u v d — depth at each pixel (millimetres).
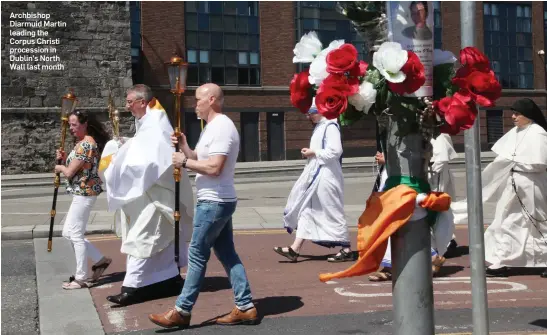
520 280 7059
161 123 6121
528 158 6957
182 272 7746
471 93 3051
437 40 42156
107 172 6043
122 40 32625
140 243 6059
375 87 3080
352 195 17625
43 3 31062
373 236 3059
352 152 39594
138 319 5590
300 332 5086
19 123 30656
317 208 8234
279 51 38906
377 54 2939
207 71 37406
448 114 2986
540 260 7051
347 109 3230
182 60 5406
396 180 3119
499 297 6223
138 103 6156
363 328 5176
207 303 6156
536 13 45719
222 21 37750
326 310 5797
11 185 24625
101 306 6102
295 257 8367
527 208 7027
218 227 5105
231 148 5031
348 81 3088
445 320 5371
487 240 7355
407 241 3068
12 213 13891
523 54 45438
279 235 10938
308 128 39281
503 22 44719
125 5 32625
